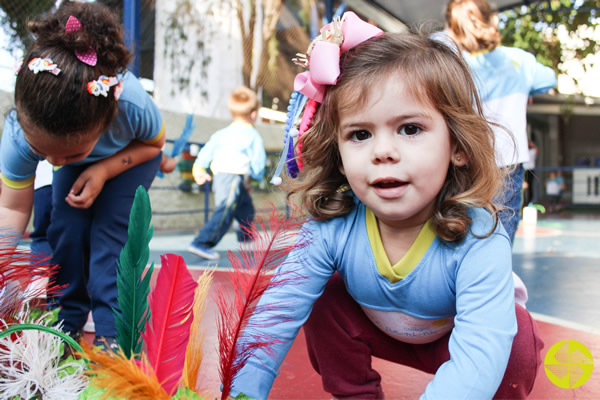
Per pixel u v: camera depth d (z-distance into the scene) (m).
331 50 0.91
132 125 1.48
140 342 0.71
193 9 8.23
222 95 8.38
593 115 15.70
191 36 8.23
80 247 1.52
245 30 8.87
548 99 13.73
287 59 9.76
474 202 0.94
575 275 3.19
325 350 1.17
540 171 13.68
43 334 0.79
